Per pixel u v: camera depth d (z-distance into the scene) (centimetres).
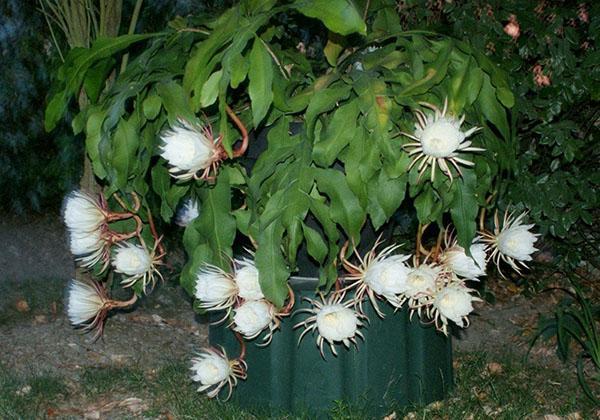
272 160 318
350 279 320
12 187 768
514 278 570
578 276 606
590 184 523
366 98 308
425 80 309
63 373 451
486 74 330
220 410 386
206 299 320
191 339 516
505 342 514
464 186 318
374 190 313
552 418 397
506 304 577
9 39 707
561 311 431
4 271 673
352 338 324
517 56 468
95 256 345
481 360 468
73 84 342
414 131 310
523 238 338
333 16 283
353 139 307
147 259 344
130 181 347
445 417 385
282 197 311
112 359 473
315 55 525
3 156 752
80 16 497
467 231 318
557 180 478
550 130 466
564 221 482
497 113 329
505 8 464
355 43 369
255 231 326
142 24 674
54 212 820
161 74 336
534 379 449
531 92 507
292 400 368
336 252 315
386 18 380
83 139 708
